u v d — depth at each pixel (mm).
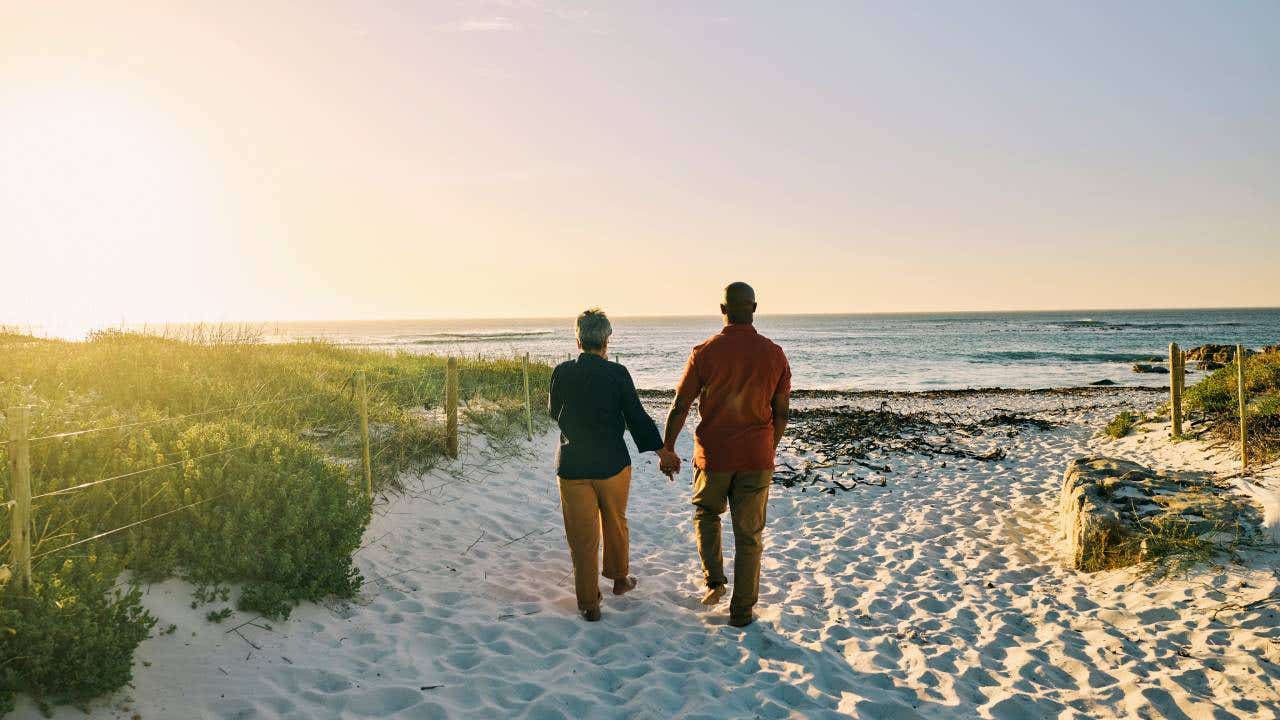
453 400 7684
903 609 4832
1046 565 5703
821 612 4793
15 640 2758
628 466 4605
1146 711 3342
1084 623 4418
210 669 3328
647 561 5855
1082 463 6762
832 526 7203
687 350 64688
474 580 5051
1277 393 9320
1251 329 97125
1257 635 3867
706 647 4145
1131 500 5785
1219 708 3279
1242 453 6918
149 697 3039
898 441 12422
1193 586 4582
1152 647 3990
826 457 10891
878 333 98250
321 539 4324
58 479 4047
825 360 48031
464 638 4109
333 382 10516
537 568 5441
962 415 17812
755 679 3711
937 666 3920
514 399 11344
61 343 12602
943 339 78625
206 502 4148
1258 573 4512
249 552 3996
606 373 4484
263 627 3770
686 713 3340
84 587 3096
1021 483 8859
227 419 5652
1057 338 77500
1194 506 5465
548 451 9406
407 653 3838
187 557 3963
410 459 7211
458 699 3402
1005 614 4664
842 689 3654
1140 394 25000
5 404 5898
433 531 5887
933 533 6809
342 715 3182
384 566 5035
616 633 4293
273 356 12141
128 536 3871
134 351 10383
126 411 6863
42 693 2812
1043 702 3453
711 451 4430
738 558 4426
